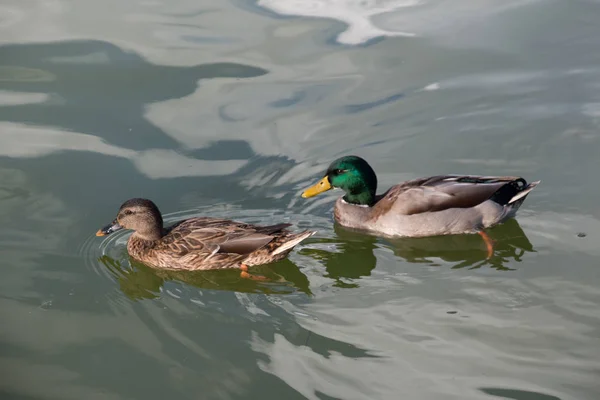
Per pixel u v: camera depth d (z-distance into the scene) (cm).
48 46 1831
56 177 1457
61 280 1230
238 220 1370
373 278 1227
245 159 1515
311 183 1461
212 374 1016
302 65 1784
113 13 1998
